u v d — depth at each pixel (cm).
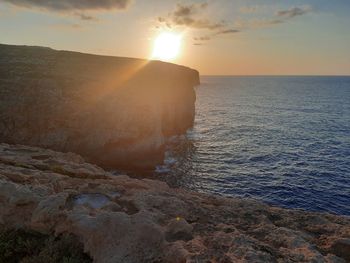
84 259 936
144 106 4788
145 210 1115
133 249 903
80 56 6216
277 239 980
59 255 941
